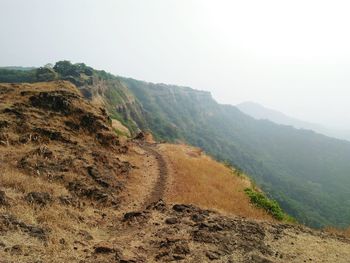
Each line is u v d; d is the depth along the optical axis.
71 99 30.06
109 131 30.17
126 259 10.07
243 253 11.41
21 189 14.73
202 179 28.58
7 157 19.36
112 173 23.25
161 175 27.20
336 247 13.30
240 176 37.81
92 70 155.62
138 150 35.50
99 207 17.11
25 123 24.34
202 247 11.53
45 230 11.38
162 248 11.38
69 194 16.50
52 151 21.47
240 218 15.95
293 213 134.38
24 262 9.02
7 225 10.80
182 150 40.81
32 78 132.50
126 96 177.62
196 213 15.62
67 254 10.16
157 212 15.74
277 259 11.42
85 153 23.98
